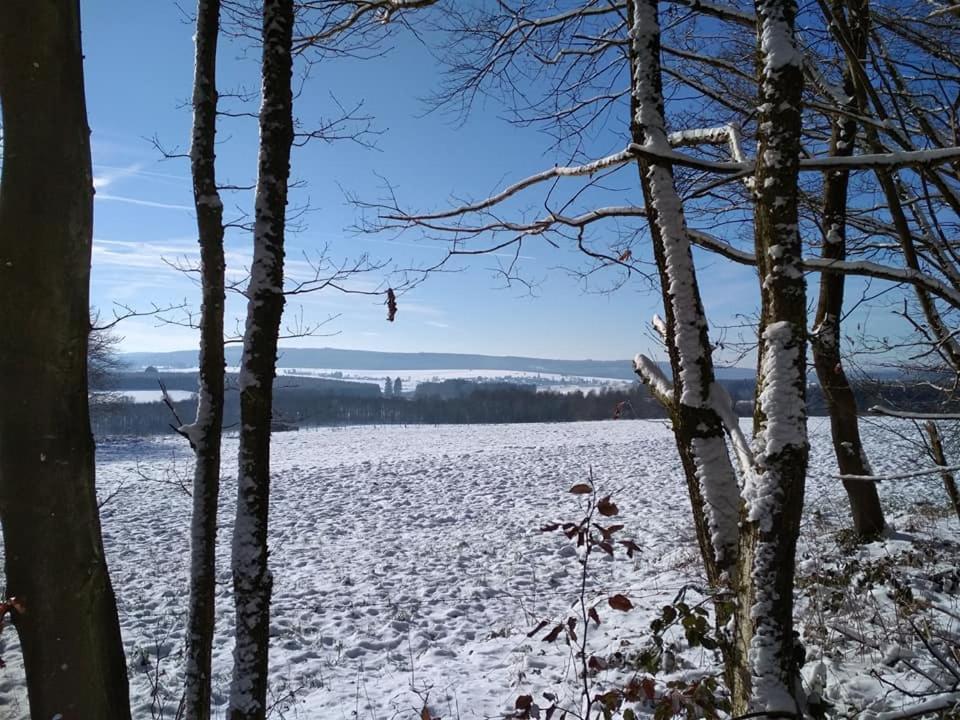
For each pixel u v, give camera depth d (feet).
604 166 13.60
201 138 12.64
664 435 117.80
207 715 11.96
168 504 55.93
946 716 10.94
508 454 89.20
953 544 26.17
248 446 11.29
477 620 27.45
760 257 9.70
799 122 9.48
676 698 9.65
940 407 15.64
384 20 17.80
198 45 12.69
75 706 6.44
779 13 9.57
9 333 6.20
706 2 15.56
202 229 12.63
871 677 16.05
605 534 9.64
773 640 8.73
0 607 6.23
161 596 31.01
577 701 17.69
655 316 13.97
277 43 11.59
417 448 104.63
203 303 12.64
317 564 37.19
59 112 6.35
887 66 15.44
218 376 12.67
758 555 8.96
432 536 43.86
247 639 10.98
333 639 25.59
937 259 14.42
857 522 28.66
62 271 6.37
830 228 24.77
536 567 34.73
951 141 13.48
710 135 13.58
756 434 9.31
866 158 9.61
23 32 6.19
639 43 12.53
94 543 6.74
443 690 20.08
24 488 6.28
